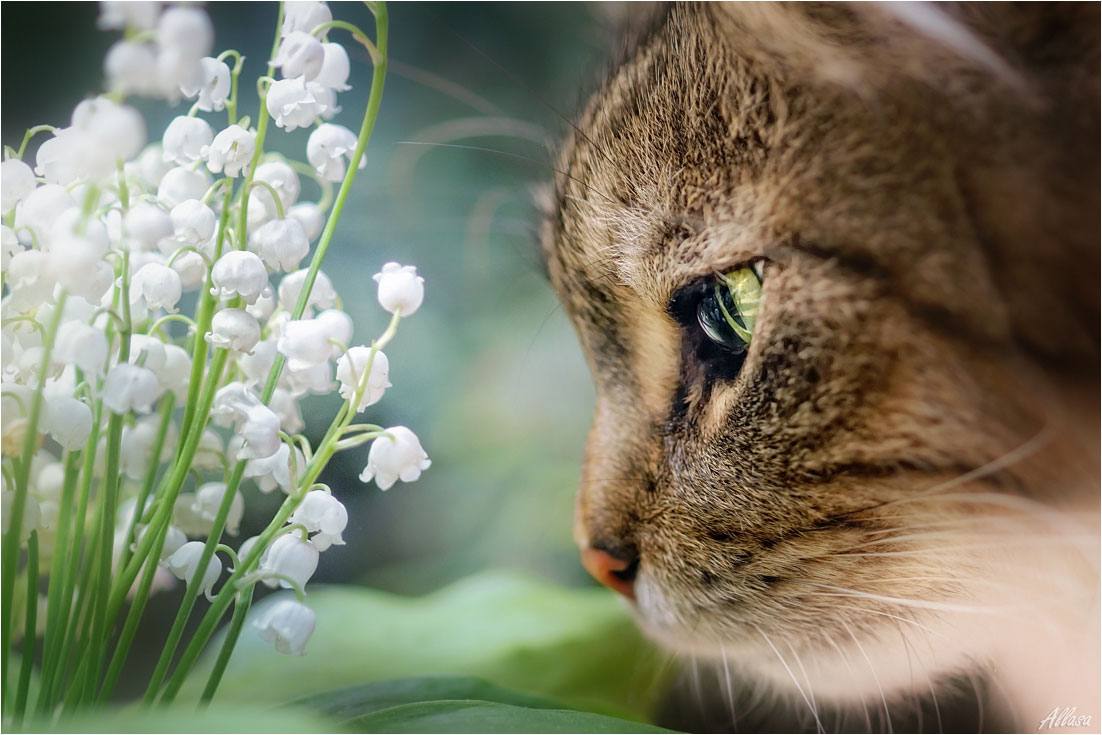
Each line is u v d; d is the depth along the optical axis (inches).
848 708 18.9
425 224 28.3
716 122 15.8
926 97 14.6
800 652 16.7
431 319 29.9
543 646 20.5
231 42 26.4
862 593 16.1
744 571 16.5
